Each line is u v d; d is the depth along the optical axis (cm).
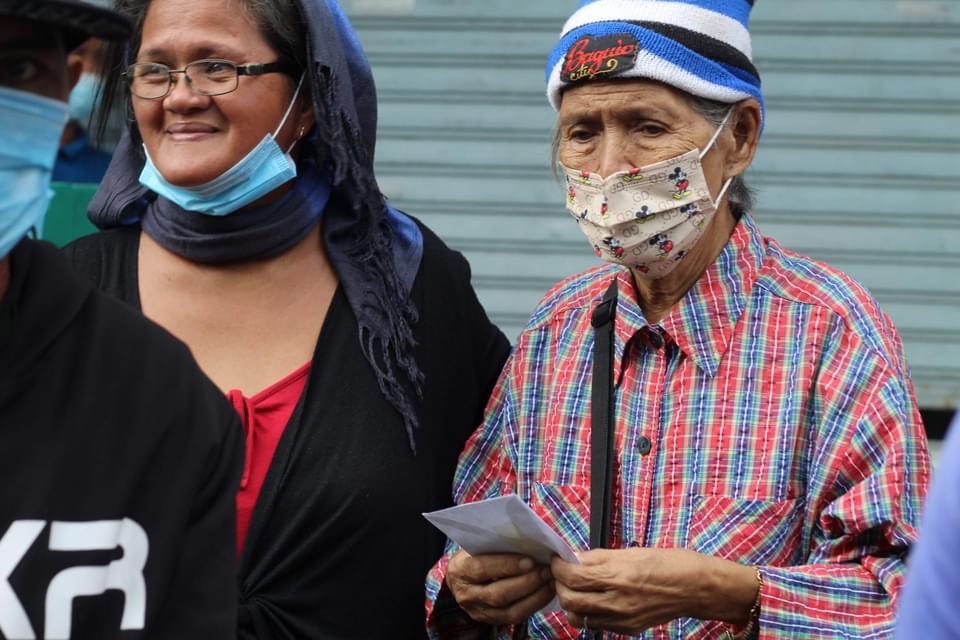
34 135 277
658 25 397
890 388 382
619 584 366
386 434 424
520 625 414
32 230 296
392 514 421
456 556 405
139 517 287
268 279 432
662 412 400
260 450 415
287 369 427
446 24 817
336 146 426
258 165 416
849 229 798
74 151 602
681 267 411
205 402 300
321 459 416
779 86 800
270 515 409
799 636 368
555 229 815
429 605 420
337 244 445
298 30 422
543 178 815
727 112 404
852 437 380
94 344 290
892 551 378
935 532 230
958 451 229
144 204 446
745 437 389
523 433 421
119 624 281
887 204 796
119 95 447
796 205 800
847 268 799
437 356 446
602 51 396
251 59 414
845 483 382
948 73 793
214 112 412
